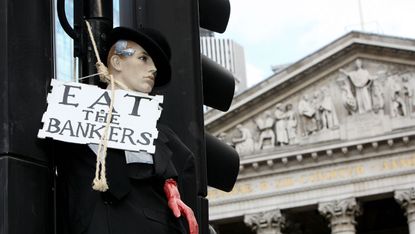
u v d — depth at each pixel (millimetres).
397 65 59438
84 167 3801
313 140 59781
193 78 5008
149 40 4117
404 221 67312
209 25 6211
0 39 3844
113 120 3904
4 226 3602
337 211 58938
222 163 5984
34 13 3975
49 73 3988
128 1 5223
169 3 5145
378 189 58469
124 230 3682
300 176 60219
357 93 59688
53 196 3896
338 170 59500
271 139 60625
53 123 3812
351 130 59219
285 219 60906
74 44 4551
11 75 3807
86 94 3934
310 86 60688
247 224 60812
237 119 61594
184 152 4207
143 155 3850
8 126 3730
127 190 3742
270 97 60906
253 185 61219
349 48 59500
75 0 4645
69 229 3770
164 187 3902
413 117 58312
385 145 58781
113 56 4117
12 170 3684
